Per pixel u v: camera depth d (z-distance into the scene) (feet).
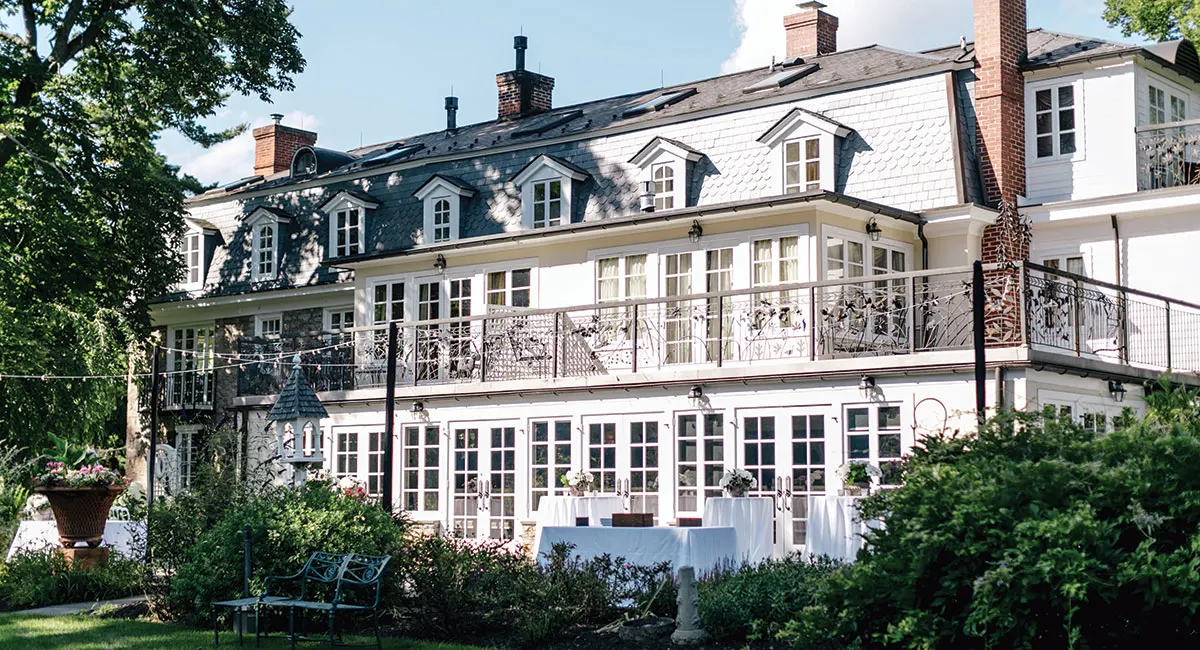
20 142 89.04
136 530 57.31
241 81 96.78
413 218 91.86
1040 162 71.46
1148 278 67.10
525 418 69.41
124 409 138.92
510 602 44.80
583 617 44.21
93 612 52.37
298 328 100.27
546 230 77.77
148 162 101.19
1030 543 26.81
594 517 59.16
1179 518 27.02
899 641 29.09
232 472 55.16
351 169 98.63
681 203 77.00
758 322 65.31
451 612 44.65
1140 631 27.48
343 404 78.64
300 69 98.73
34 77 86.79
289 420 58.03
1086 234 69.31
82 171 94.84
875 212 68.23
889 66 75.87
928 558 28.19
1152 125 67.51
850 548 50.14
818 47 87.25
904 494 30.17
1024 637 27.02
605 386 65.51
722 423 61.77
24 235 95.50
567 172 81.46
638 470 64.49
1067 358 55.26
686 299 63.41
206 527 51.34
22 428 98.68
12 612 53.67
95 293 100.89
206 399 102.94
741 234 70.69
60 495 59.62
